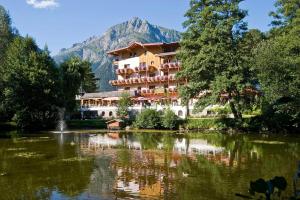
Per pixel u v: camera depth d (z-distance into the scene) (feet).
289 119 174.81
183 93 192.95
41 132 202.08
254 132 184.24
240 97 182.39
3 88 223.10
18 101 220.02
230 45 182.60
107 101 297.74
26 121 223.71
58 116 245.65
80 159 96.58
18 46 239.09
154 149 118.42
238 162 90.58
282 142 137.80
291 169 80.33
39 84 222.89
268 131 183.01
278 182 14.34
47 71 234.17
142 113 223.71
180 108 235.40
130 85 309.83
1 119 227.61
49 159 96.89
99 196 58.44
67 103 264.72
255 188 14.37
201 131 197.77
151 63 301.02
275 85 157.58
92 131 208.03
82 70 289.33
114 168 82.84
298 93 153.28
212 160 93.91
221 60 177.88
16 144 135.85
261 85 165.17
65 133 194.49
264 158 96.94
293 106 153.38
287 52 164.55
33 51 235.40
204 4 193.77
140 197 57.62
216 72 182.80
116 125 227.40
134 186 64.95
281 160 93.20
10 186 65.87
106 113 275.59
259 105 183.32
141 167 83.87
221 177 71.87
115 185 65.82
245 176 72.84
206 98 187.21
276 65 158.92
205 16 185.78
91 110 281.74
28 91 222.48
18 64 223.10
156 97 279.28
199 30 191.11
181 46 201.46
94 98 301.84
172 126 213.25
